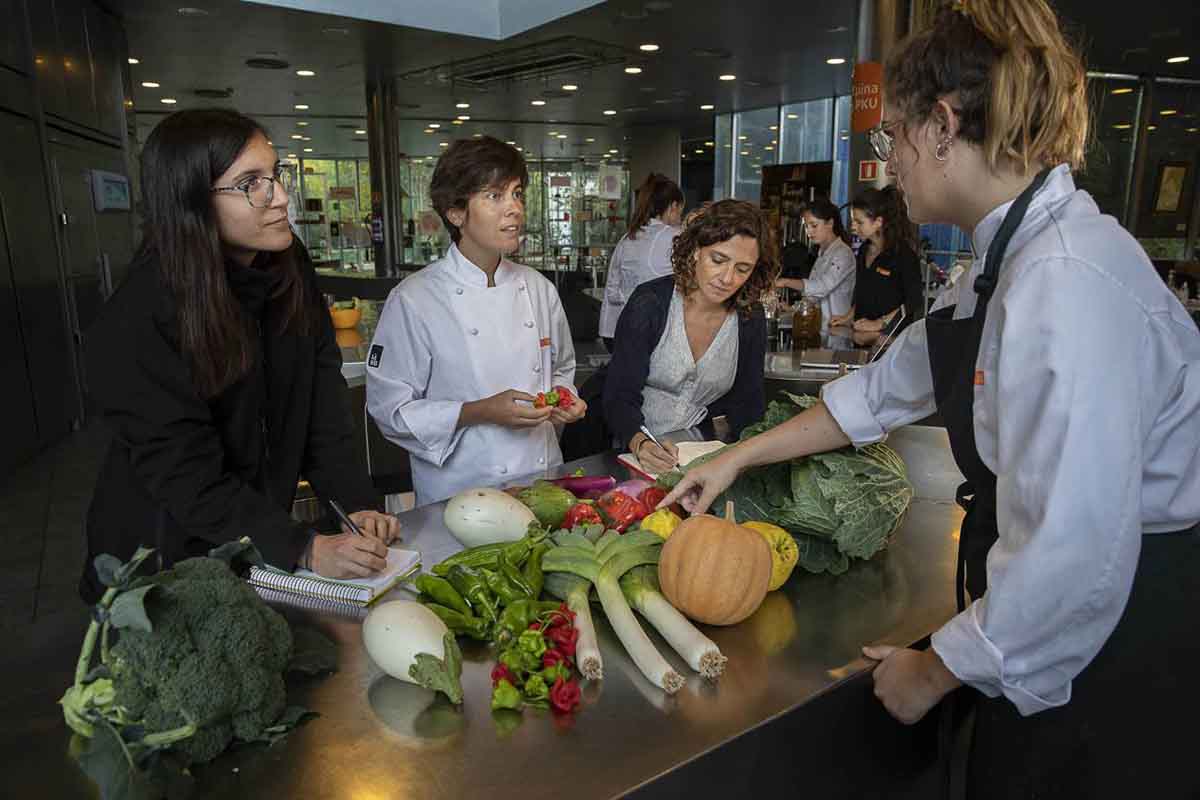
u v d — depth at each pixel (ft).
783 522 4.42
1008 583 2.89
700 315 7.35
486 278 6.93
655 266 16.79
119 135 24.27
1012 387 2.90
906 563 4.66
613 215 62.90
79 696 2.71
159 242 4.32
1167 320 2.89
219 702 2.69
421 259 56.44
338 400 5.85
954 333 3.60
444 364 6.88
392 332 6.88
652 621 3.64
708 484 4.47
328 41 27.37
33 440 17.44
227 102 41.55
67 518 13.74
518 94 38.27
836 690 3.38
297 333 5.35
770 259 7.24
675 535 3.81
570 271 32.94
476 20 26.50
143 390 4.34
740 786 3.08
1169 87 29.27
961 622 3.11
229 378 4.56
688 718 3.12
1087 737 3.29
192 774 2.77
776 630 3.85
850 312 16.48
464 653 3.60
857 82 18.83
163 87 36.86
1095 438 2.72
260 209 4.40
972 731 3.77
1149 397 2.91
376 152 36.45
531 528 4.17
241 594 2.98
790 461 4.56
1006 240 3.17
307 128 51.13
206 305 4.33
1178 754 3.31
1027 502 2.85
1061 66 3.02
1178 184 30.17
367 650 3.47
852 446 4.54
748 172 45.47
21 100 17.83
